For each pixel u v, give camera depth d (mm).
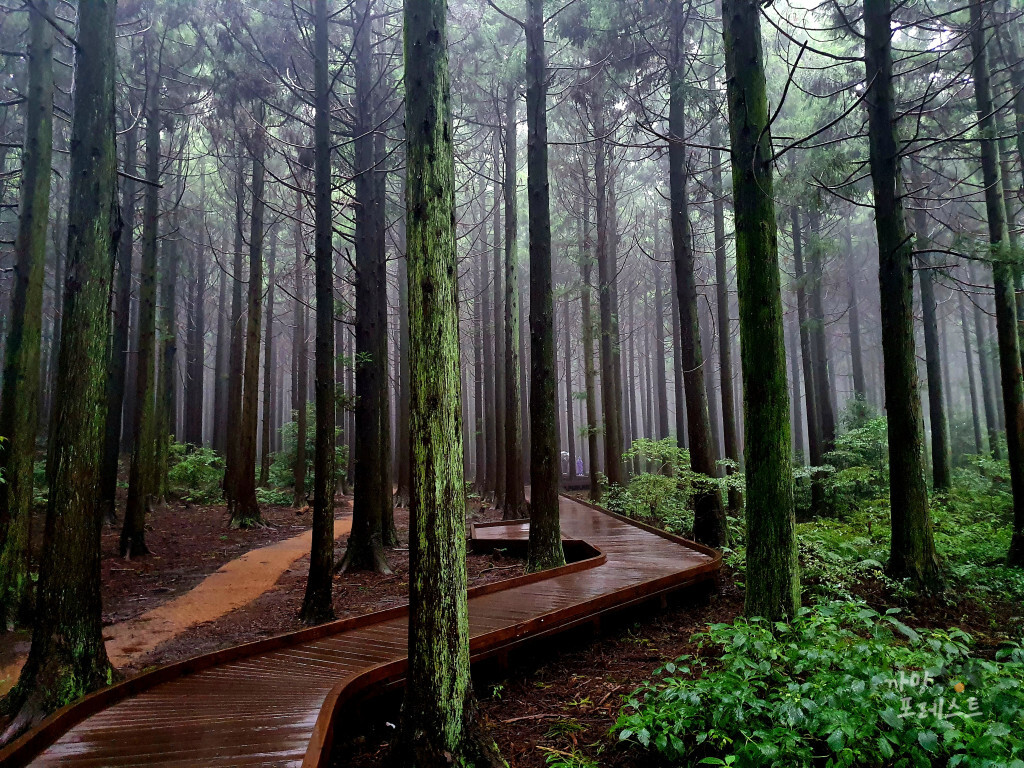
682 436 23297
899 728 3084
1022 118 11461
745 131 5781
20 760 3430
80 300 4820
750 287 5660
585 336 18766
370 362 10617
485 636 5238
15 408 7062
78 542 4680
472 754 3449
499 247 21391
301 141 14867
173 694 4441
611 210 20656
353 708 4449
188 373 25906
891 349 7523
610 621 7055
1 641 6391
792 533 5484
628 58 11695
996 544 9734
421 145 3660
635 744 4000
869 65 7840
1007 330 9023
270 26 11016
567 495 22250
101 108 5043
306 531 15414
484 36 14305
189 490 19859
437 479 3521
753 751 3324
